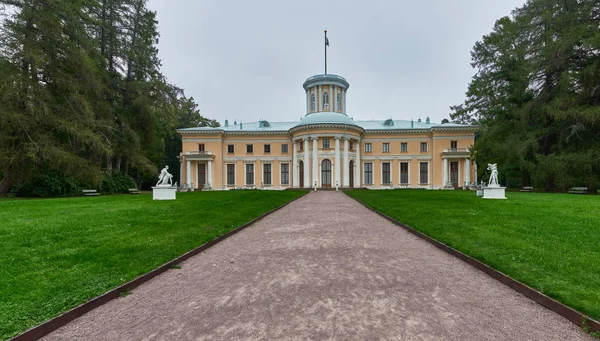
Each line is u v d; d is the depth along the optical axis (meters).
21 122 18.78
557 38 25.48
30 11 19.88
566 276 4.10
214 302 3.64
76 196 22.69
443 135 43.97
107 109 27.03
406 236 7.46
